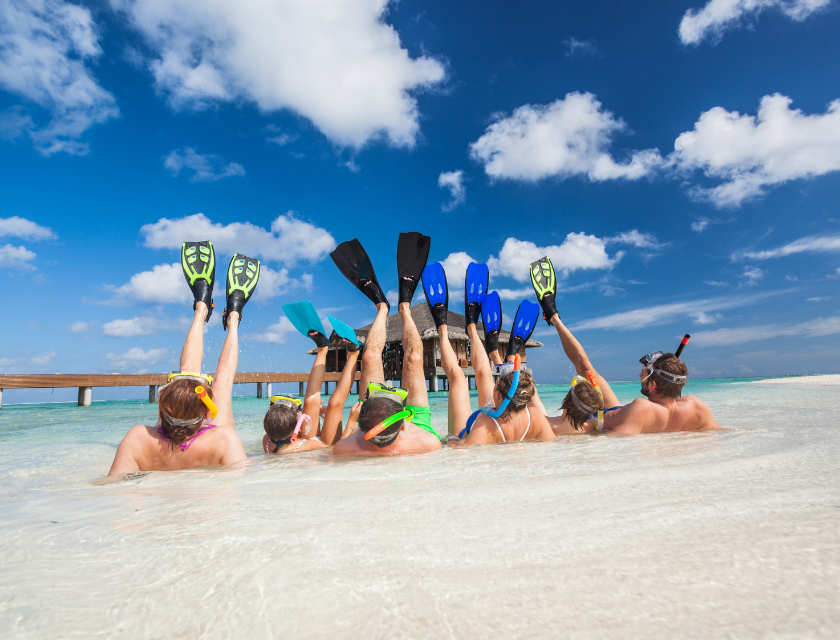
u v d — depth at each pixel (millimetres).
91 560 998
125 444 2324
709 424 3201
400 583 864
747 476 1649
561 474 1815
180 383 2301
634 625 691
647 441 2732
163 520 1292
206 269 4137
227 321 4090
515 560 958
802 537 1021
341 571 923
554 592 811
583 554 979
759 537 1031
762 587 796
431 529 1170
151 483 1933
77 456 3357
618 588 816
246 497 1576
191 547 1065
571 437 3148
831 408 4758
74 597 831
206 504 1480
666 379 3160
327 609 773
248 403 12414
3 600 819
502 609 757
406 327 4098
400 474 1954
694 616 710
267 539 1112
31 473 2600
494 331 5027
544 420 3086
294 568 940
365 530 1170
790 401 5953
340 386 3561
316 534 1144
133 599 821
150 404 14680
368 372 3611
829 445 2277
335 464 2326
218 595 832
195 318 3863
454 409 3787
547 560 953
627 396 10148
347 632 700
